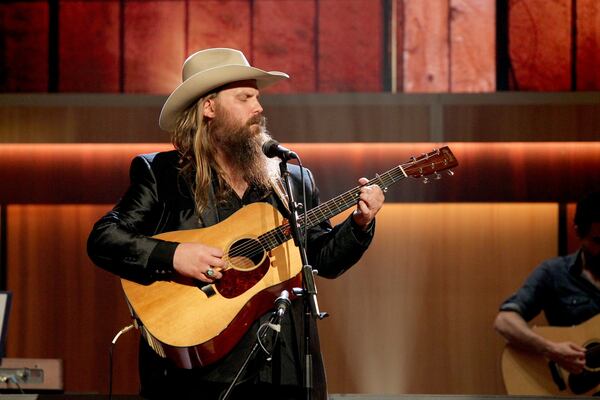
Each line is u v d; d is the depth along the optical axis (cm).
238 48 1021
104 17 1028
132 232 545
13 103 1022
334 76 1017
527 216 1034
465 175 1026
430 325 1030
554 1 1006
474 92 1009
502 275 1030
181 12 1023
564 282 971
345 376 1028
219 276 532
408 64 1013
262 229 553
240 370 511
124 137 1018
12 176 1048
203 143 573
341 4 1016
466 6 1010
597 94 1000
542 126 1003
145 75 1026
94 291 1046
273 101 1009
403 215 1041
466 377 1022
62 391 730
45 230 1052
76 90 1029
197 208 559
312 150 1026
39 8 1030
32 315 1045
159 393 540
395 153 1021
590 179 1021
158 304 536
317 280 1039
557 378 934
